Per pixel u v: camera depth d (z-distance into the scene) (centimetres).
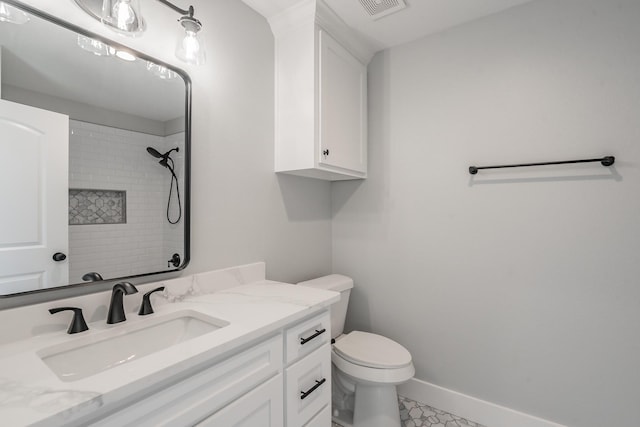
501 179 160
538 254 152
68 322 90
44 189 87
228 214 143
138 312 103
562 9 146
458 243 173
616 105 135
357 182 209
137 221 108
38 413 50
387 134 198
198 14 130
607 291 137
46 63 88
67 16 93
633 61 132
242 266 147
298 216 188
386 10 159
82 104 95
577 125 142
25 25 85
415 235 187
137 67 110
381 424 147
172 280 117
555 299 148
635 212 131
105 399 56
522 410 155
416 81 187
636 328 131
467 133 170
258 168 158
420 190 185
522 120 155
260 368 91
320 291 132
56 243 89
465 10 160
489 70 164
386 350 156
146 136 111
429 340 182
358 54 190
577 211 143
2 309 81
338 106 171
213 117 136
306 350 111
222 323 96
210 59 134
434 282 181
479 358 167
